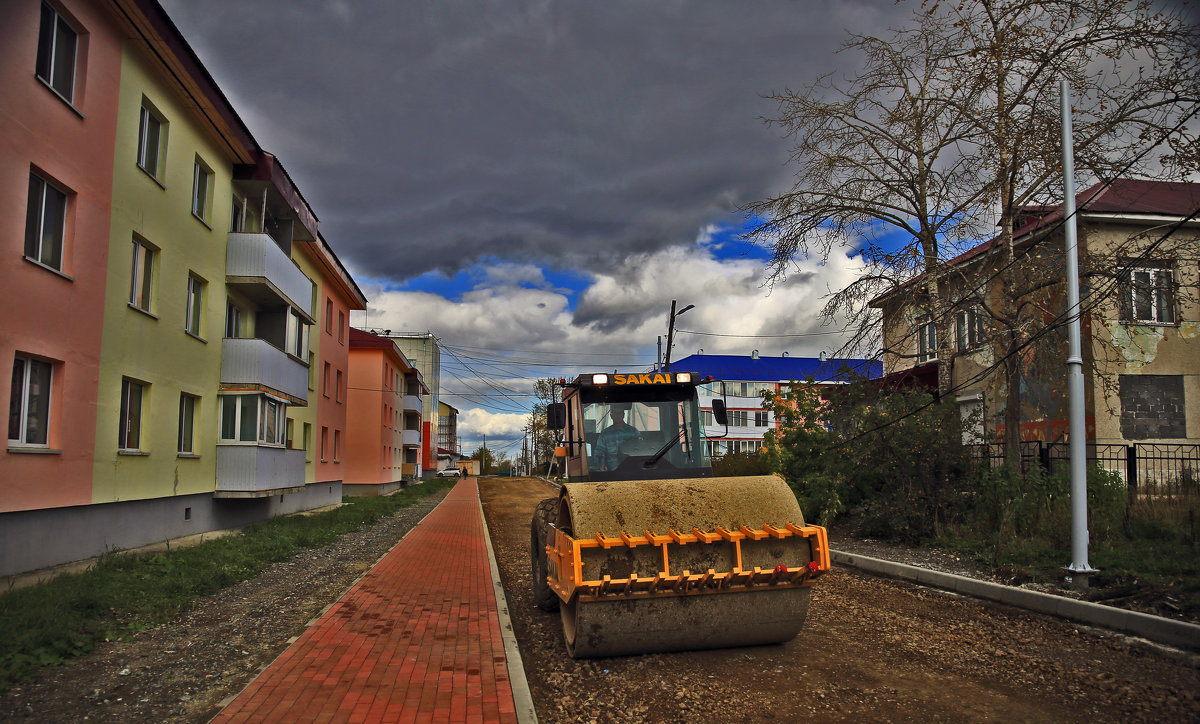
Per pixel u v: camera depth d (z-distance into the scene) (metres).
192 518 14.52
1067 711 4.43
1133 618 6.24
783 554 5.55
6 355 8.92
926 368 19.11
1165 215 14.34
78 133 10.47
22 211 9.22
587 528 5.34
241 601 8.00
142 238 12.42
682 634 5.50
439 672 5.09
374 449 36.47
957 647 5.95
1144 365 14.59
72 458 10.26
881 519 12.97
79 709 4.39
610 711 4.57
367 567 10.72
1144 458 13.64
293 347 20.83
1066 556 8.97
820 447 14.64
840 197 14.66
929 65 13.32
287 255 18.55
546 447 71.56
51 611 6.28
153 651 5.78
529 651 6.15
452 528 17.42
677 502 5.58
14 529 9.07
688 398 7.41
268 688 4.70
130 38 11.84
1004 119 12.27
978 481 12.08
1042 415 15.68
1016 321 12.67
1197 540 8.75
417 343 69.00
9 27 8.99
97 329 10.92
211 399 15.48
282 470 17.89
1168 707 4.45
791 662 5.53
